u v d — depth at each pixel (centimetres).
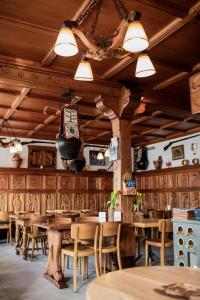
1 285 429
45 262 578
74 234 421
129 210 496
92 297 132
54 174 1003
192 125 856
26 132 944
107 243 496
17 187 945
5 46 397
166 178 957
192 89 399
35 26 350
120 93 521
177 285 149
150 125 853
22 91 563
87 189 1042
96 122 798
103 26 350
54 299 368
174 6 316
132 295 134
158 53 414
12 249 725
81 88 483
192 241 284
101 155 986
